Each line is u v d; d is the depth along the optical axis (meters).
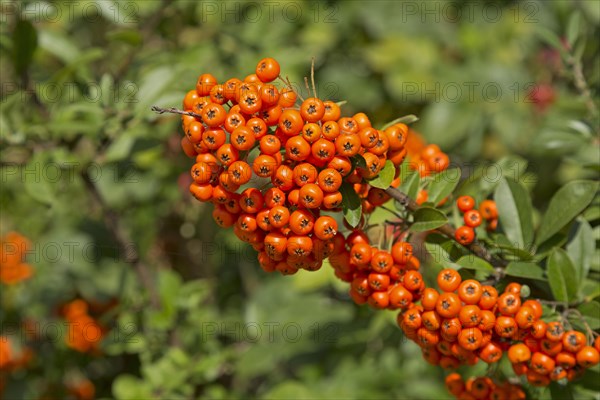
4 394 0.78
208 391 0.71
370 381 0.73
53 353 0.79
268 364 0.72
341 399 0.71
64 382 0.80
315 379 0.75
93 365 0.84
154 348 0.71
